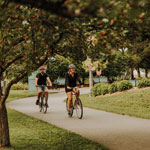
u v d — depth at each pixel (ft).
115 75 147.23
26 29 15.42
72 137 22.33
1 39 15.67
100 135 23.56
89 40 17.40
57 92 97.40
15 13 13.74
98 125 28.48
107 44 13.21
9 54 16.20
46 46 15.75
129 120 31.48
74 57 20.18
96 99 57.31
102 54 15.87
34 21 14.34
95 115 36.11
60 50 19.27
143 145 19.81
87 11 8.02
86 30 14.30
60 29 13.79
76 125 28.73
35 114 38.04
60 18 11.58
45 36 14.16
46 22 13.69
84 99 59.67
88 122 30.48
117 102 49.98
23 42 17.63
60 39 15.11
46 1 8.60
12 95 84.07
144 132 24.48
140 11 12.32
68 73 33.73
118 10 9.22
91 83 67.26
